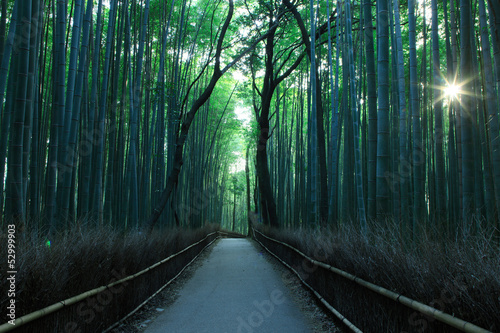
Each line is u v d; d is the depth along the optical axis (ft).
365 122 22.48
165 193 26.27
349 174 21.20
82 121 22.26
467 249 7.75
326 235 18.70
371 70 14.92
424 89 20.25
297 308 15.55
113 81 22.53
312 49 25.72
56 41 16.08
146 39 27.99
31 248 8.65
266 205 46.62
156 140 30.58
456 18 17.84
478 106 16.14
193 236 33.40
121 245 13.82
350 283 11.58
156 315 14.65
